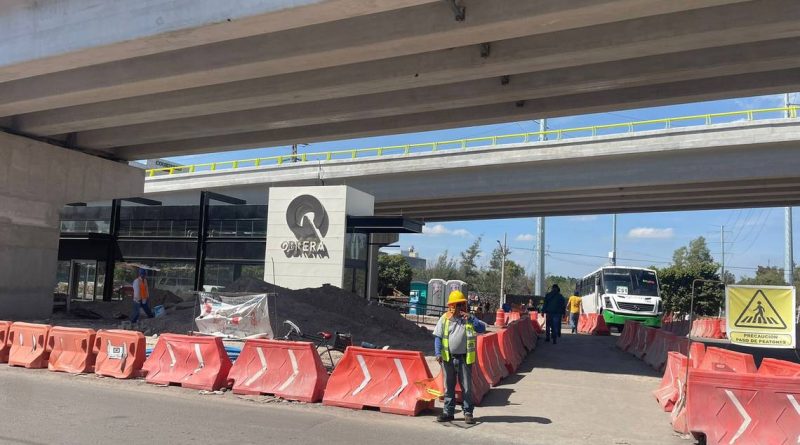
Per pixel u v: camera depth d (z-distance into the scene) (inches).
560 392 439.2
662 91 655.8
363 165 1423.5
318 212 1056.2
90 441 269.1
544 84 616.1
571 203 1449.3
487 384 426.6
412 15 502.0
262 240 1191.6
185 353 417.4
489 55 554.3
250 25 491.5
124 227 1332.4
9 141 840.9
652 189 1245.7
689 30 483.5
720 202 1375.5
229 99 682.2
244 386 389.1
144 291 746.2
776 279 2512.3
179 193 1679.4
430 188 1381.6
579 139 1208.2
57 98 690.8
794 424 283.6
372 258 1491.1
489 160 1291.8
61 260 1362.0
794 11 454.9
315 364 379.9
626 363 629.3
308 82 639.1
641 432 326.6
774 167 1067.3
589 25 474.9
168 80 618.8
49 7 578.6
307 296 775.7
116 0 539.8
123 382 421.7
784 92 629.0
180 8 506.0
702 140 1098.1
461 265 3014.3
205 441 275.6
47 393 376.8
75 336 459.5
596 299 1293.1
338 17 473.1
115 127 894.4
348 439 290.0
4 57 602.9
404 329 756.6
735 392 292.7
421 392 350.6
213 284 1224.2
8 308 836.6
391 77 598.9
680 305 1982.0
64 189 911.0
